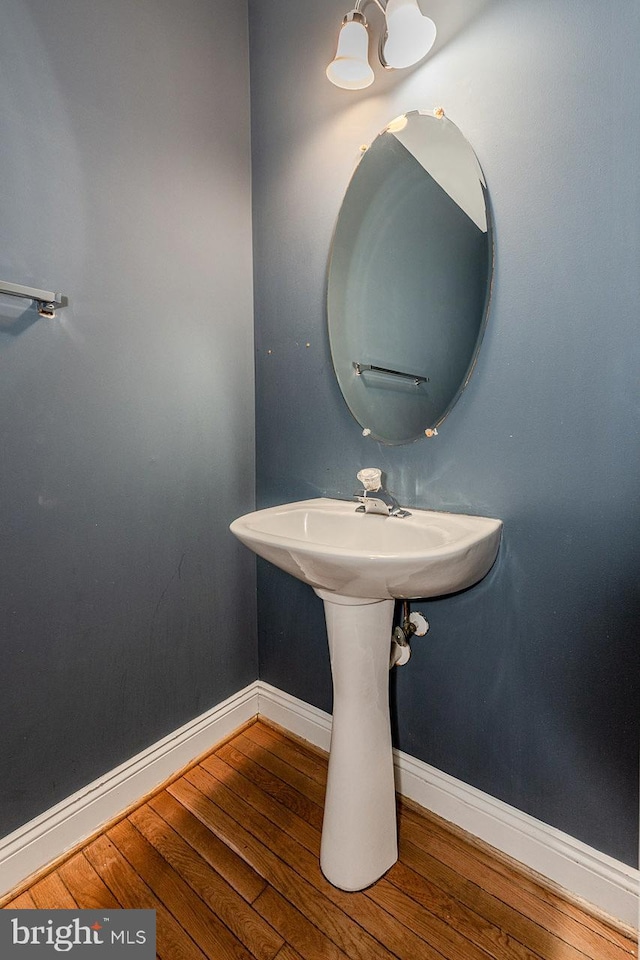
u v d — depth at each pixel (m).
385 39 1.05
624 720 0.96
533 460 1.03
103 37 1.13
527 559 1.05
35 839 1.09
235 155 1.48
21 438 1.04
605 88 0.89
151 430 1.30
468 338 1.09
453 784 1.22
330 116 1.31
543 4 0.94
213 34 1.39
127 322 1.22
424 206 1.15
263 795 1.33
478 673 1.15
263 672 1.67
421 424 1.19
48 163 1.05
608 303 0.91
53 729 1.13
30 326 1.04
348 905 1.02
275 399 1.53
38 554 1.08
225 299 1.47
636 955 0.93
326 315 1.37
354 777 1.06
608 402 0.93
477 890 1.06
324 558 0.84
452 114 1.08
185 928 0.98
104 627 1.22
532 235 0.99
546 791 1.08
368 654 1.05
